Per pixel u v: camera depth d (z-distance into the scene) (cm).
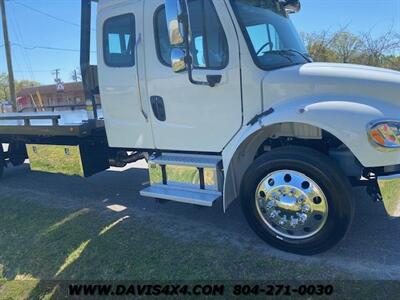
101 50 394
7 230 416
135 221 411
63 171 486
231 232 366
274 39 348
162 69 358
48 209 474
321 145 319
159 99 367
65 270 318
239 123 331
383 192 278
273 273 288
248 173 320
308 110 285
